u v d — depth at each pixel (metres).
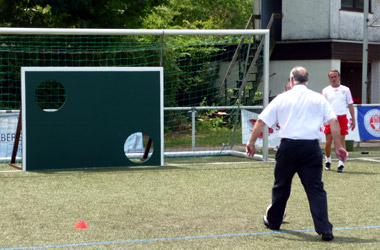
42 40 28.88
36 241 10.12
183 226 11.21
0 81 28.39
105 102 19.03
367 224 11.35
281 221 10.91
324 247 9.70
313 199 10.21
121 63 30.19
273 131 24.31
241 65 34.50
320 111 10.39
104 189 15.20
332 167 19.25
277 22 35.78
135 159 21.94
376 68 36.22
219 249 9.59
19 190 15.09
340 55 33.25
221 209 12.75
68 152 18.83
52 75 18.59
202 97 35.94
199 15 54.84
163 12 43.38
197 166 19.59
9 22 28.72
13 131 21.09
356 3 34.12
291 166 10.43
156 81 19.50
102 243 9.98
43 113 18.58
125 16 30.52
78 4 27.72
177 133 27.14
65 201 13.66
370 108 25.58
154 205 13.18
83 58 29.47
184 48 32.59
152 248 9.65
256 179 16.84
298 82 10.56
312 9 33.31
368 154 23.14
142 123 19.44
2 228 11.06
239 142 24.11
